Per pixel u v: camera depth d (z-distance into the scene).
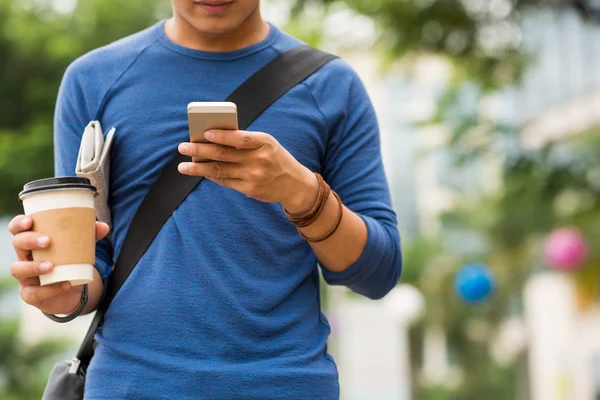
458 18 8.56
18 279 2.21
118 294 2.39
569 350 21.23
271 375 2.31
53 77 14.03
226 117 2.07
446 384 33.09
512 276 22.00
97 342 2.44
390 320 43.88
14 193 13.30
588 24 8.88
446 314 30.75
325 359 2.46
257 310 2.36
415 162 9.59
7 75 13.79
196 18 2.45
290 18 8.80
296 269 2.45
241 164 2.15
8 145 13.09
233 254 2.38
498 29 8.77
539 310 22.97
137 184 2.46
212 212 2.39
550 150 9.02
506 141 8.95
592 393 20.50
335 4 8.66
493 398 32.81
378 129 2.71
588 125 17.70
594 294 18.11
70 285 2.21
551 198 9.06
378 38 8.84
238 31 2.57
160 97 2.51
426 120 9.09
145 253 2.41
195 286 2.34
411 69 9.21
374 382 44.16
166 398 2.27
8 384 16.03
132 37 2.65
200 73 2.54
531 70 9.14
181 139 2.48
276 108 2.52
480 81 9.10
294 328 2.40
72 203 2.18
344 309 28.06
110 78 2.55
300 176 2.24
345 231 2.39
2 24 13.59
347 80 2.64
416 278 30.53
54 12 13.80
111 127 2.52
